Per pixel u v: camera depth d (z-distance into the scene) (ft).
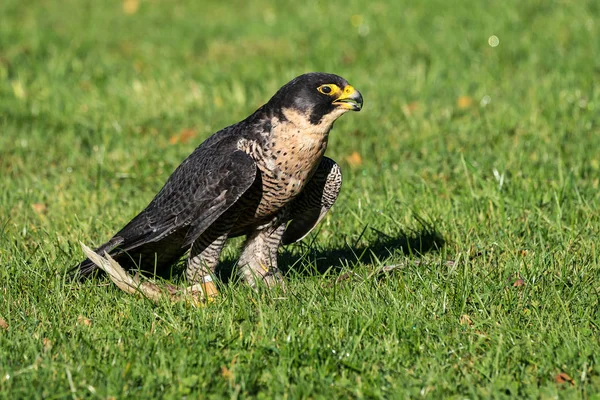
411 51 69.00
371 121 53.93
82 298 31.86
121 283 32.07
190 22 82.43
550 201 40.29
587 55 64.49
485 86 59.06
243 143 31.76
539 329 28.66
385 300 30.99
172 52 73.10
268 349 27.32
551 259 33.99
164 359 26.43
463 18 75.46
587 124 50.57
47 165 49.32
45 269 34.50
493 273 33.30
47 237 38.45
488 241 36.65
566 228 37.47
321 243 38.32
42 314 30.58
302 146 31.35
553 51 66.13
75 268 33.86
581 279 32.53
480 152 47.26
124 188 45.11
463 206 40.16
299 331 28.63
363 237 38.50
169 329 29.35
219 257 34.91
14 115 57.47
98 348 27.84
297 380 25.81
